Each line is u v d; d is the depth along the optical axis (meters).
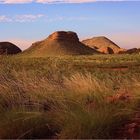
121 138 7.39
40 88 10.12
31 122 8.12
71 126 7.64
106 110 8.18
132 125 7.81
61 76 12.97
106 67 63.62
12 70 12.05
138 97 9.37
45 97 9.66
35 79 11.05
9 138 7.95
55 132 8.05
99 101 9.15
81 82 10.24
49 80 11.54
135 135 7.50
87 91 9.76
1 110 8.98
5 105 9.45
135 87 10.76
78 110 8.27
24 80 10.75
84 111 8.09
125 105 9.03
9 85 10.28
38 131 8.02
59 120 8.12
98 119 7.72
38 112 8.36
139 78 13.17
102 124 7.62
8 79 10.70
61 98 9.39
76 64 71.31
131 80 13.97
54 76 12.64
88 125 7.56
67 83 10.56
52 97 9.69
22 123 8.09
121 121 8.04
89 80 10.44
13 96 9.69
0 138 7.96
